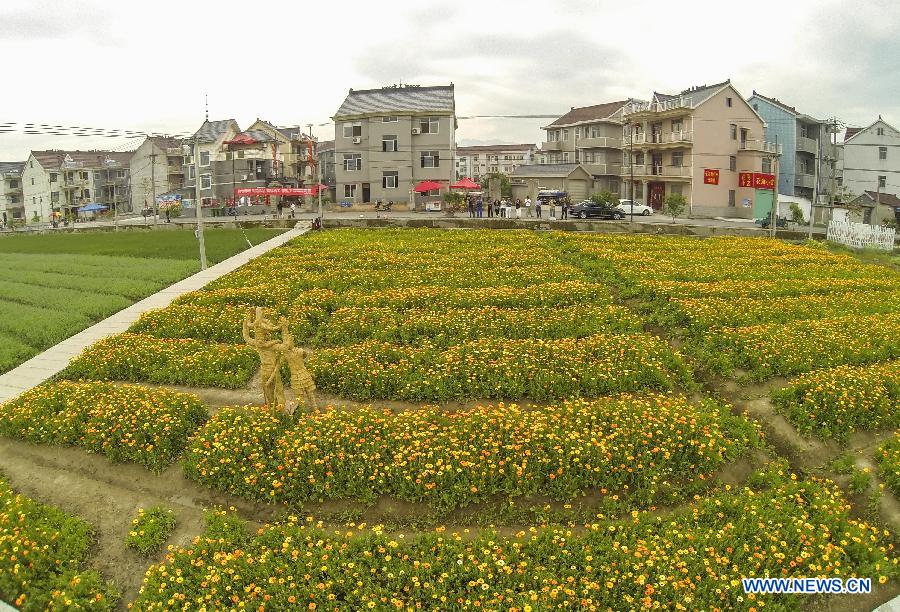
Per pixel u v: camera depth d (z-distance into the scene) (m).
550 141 77.56
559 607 8.47
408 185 64.25
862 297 22.14
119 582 9.66
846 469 11.81
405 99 64.88
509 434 11.90
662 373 15.25
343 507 10.93
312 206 66.56
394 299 21.53
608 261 27.86
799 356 15.84
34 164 90.12
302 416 12.95
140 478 12.03
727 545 9.61
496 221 42.03
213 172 73.31
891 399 13.62
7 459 12.91
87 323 22.02
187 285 26.95
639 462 11.41
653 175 62.62
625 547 9.44
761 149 61.31
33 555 9.66
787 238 39.78
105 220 71.44
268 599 8.66
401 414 12.87
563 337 18.00
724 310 19.70
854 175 70.75
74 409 13.63
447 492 10.93
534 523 10.59
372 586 8.85
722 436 12.34
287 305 21.27
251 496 11.22
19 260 34.97
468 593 8.77
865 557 9.60
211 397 15.23
